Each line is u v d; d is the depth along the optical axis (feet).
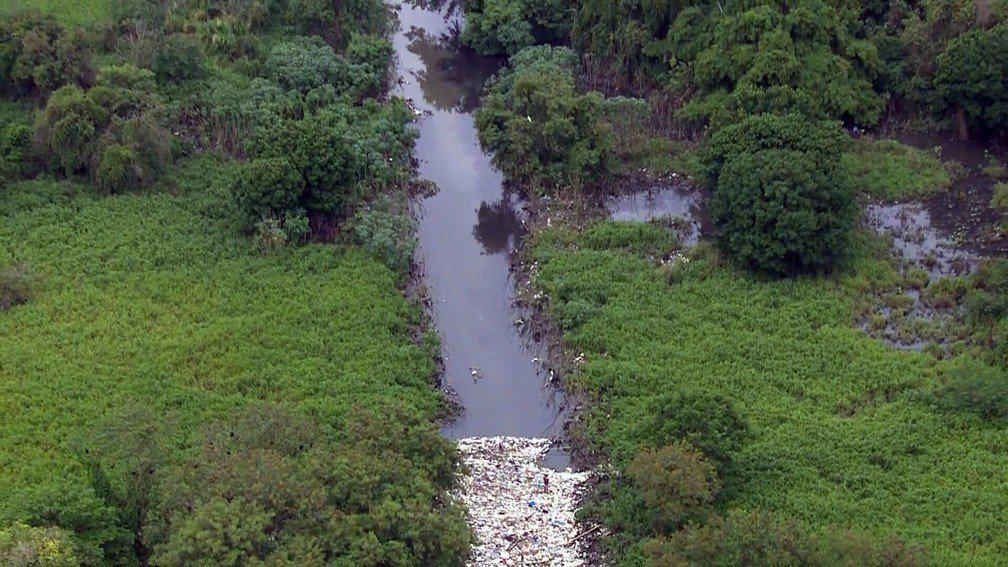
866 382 150.61
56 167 192.34
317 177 179.52
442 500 123.75
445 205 199.72
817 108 197.47
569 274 174.70
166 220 183.11
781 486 132.36
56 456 136.26
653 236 184.03
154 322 161.27
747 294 168.04
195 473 117.91
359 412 131.44
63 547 107.24
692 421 131.54
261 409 130.41
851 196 173.88
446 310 173.68
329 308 165.58
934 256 179.22
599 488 137.08
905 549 112.78
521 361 163.84
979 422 142.00
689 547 112.27
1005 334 153.38
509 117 202.28
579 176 196.75
